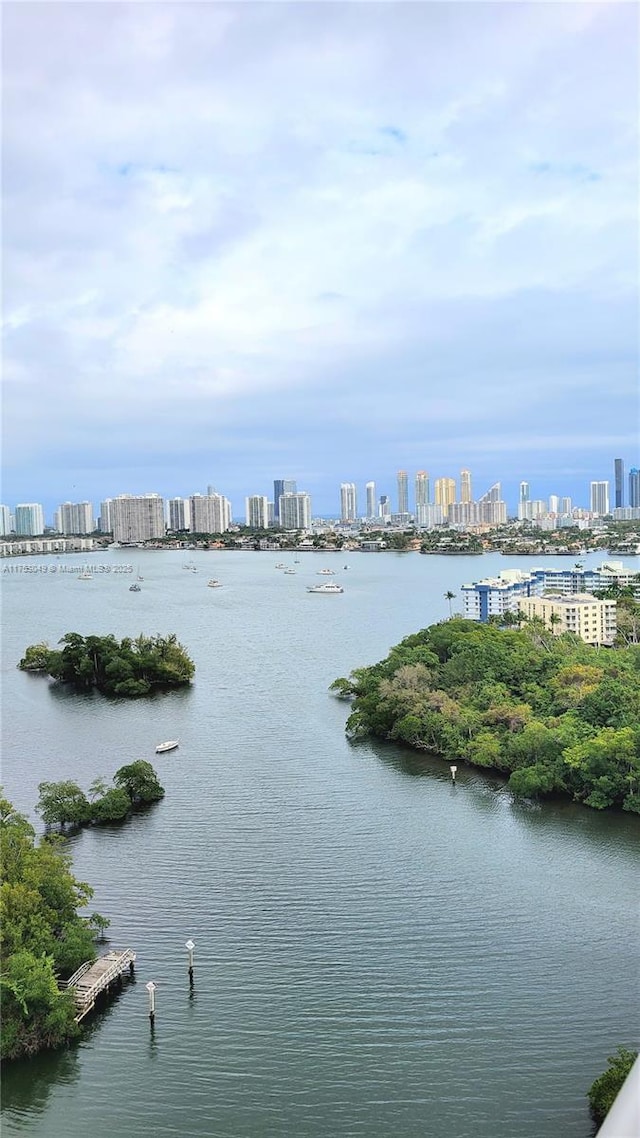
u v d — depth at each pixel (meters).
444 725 130.12
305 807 108.06
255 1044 62.16
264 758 130.38
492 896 82.75
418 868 89.19
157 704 172.00
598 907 80.25
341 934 76.31
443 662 166.38
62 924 71.44
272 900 82.94
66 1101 57.06
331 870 89.31
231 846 96.19
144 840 98.50
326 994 67.62
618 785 104.19
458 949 73.62
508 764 116.69
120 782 112.56
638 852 92.06
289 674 199.12
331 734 143.50
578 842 95.00
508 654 155.75
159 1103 56.78
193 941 75.69
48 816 102.31
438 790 113.38
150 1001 65.25
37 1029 62.09
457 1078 58.56
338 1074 59.06
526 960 71.69
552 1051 60.97
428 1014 65.06
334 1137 53.75
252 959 72.62
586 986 68.06
